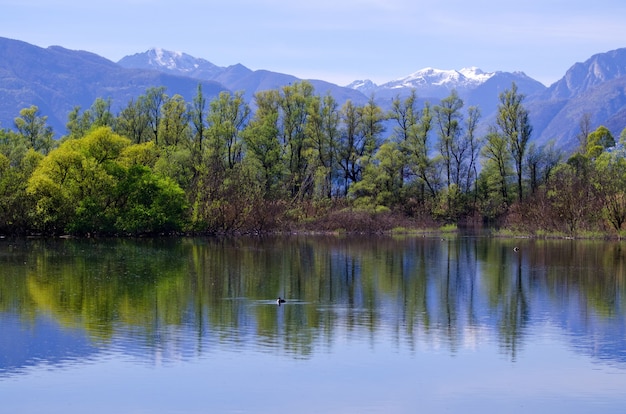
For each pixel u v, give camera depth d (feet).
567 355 93.66
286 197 308.40
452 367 88.28
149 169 267.59
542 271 168.96
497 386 81.61
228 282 148.15
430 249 224.33
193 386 80.48
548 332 105.81
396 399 77.30
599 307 123.85
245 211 277.85
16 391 78.74
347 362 89.76
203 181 278.46
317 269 170.81
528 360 91.25
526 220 288.71
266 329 105.70
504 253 211.00
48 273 159.33
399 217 310.86
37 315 113.50
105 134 266.16
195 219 270.05
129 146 277.03
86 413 73.15
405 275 161.89
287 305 123.85
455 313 118.73
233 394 78.38
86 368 86.48
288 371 85.81
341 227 292.81
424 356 92.68
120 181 264.31
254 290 138.72
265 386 80.74
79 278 151.84
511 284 148.66
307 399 77.10
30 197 254.88
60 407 74.59
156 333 102.53
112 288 139.03
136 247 221.87
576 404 76.38
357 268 173.58
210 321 110.32
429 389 80.43
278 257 196.54
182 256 196.75
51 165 258.37
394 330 106.22
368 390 80.02
